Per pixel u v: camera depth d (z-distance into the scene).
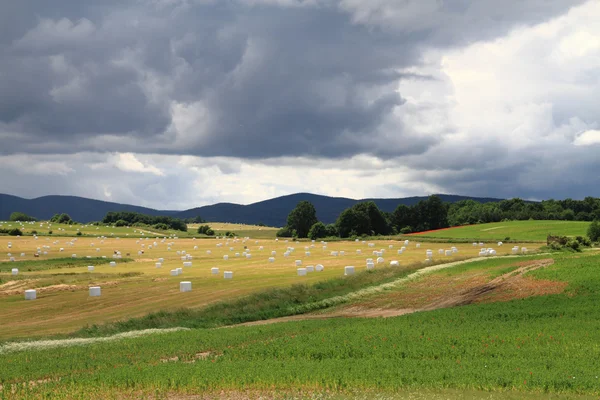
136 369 24.86
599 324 31.00
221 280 60.25
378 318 38.31
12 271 71.69
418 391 20.09
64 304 49.75
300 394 20.25
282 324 38.25
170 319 44.12
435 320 35.12
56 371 25.84
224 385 21.55
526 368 22.56
